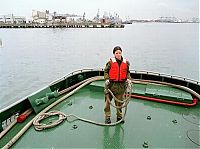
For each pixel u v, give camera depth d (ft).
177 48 170.50
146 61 114.62
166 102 17.79
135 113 16.46
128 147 12.83
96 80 21.34
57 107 17.31
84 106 17.56
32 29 437.99
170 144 13.07
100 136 13.78
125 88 14.46
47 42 206.18
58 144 13.03
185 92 18.78
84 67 98.99
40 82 71.61
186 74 87.45
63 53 139.74
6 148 12.33
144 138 13.58
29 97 16.12
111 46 181.06
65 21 480.64
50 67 96.43
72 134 13.96
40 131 14.19
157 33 397.39
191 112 16.65
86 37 268.82
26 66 96.53
